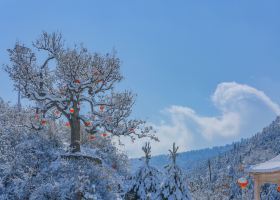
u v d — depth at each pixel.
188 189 12.53
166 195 12.20
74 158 22.55
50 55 25.25
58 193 18.70
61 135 26.03
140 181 12.67
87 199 19.09
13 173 19.69
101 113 24.97
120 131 25.02
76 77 24.30
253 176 15.10
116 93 25.47
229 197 61.41
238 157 143.00
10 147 21.61
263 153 147.50
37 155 21.50
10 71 24.52
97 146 28.56
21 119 25.34
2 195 18.33
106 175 21.77
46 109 23.98
